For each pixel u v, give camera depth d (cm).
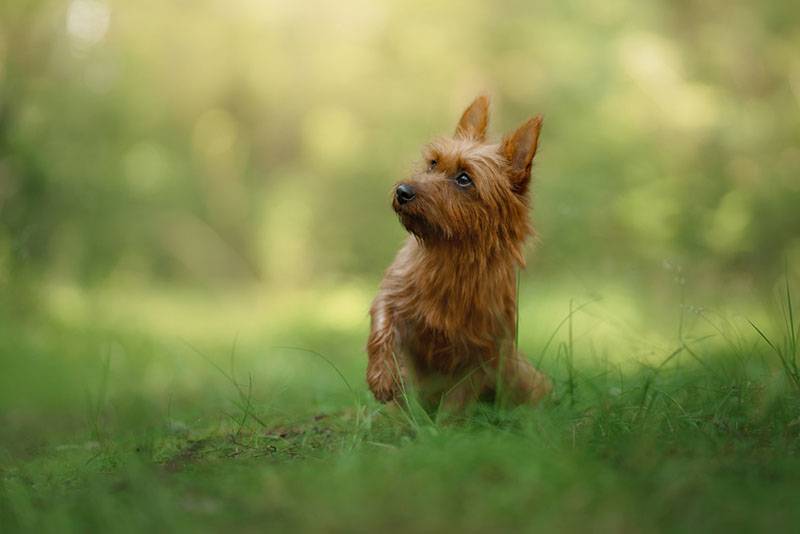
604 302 1350
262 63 2398
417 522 332
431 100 2323
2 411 847
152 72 2289
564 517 334
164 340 1361
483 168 562
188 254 2459
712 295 1583
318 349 1270
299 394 753
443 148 585
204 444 518
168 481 397
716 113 1928
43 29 1773
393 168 2277
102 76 2181
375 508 343
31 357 1142
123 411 716
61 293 1521
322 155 2316
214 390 841
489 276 563
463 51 2325
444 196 550
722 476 376
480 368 572
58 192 1633
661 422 456
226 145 2481
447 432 439
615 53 2091
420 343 573
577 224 1830
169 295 2169
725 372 552
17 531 350
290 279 2300
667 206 1844
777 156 1903
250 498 360
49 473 494
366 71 2364
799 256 1753
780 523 324
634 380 575
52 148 1686
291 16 2389
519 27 2281
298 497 359
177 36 2358
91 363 1126
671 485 352
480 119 642
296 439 510
